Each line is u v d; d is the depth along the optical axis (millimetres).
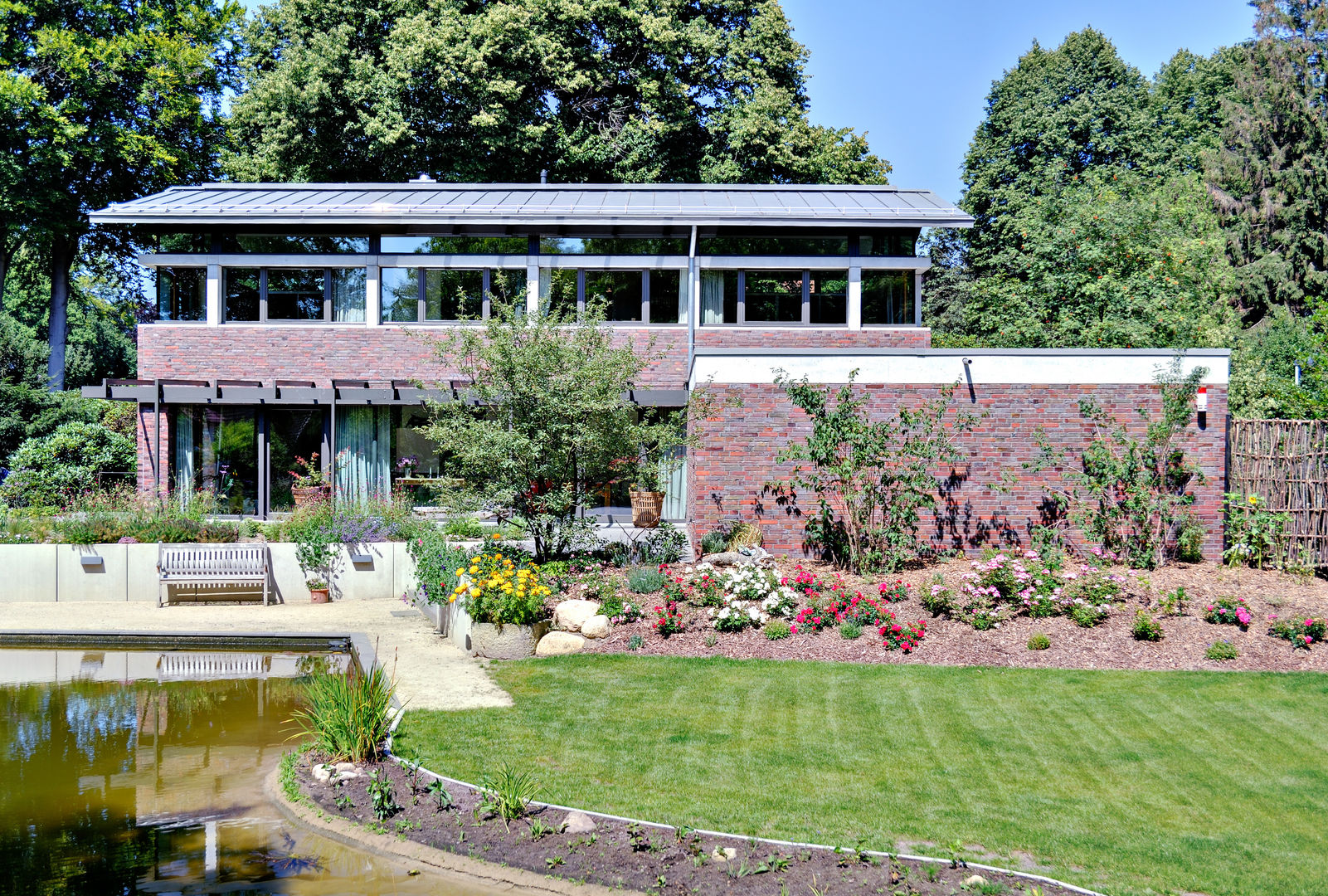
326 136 30141
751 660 11289
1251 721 9125
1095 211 22281
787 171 32844
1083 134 39781
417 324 21453
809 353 15172
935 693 9969
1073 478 14812
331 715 8312
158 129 30688
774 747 8477
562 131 30562
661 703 9711
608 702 9734
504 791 6949
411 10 30172
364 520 16344
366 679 8828
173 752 8656
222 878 6164
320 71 29016
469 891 5969
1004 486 14922
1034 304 23734
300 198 22594
